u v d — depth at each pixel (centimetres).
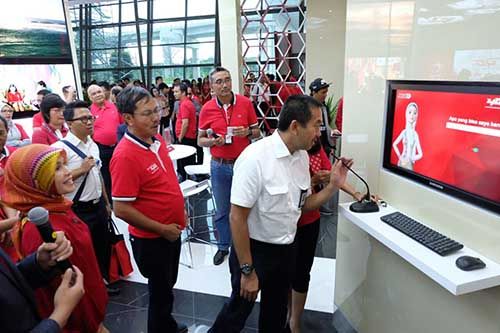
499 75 122
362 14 193
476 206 136
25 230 144
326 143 406
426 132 158
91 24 1145
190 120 546
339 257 238
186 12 1057
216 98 307
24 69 527
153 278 202
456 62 140
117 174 179
